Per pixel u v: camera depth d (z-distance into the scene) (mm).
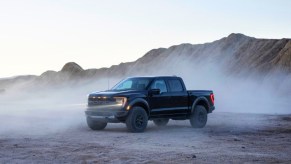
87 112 16656
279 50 117562
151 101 16500
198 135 15133
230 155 10852
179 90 17625
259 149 11906
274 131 16516
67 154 11070
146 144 12828
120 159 10328
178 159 10281
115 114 15758
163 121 18891
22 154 11133
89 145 12586
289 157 10586
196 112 17969
